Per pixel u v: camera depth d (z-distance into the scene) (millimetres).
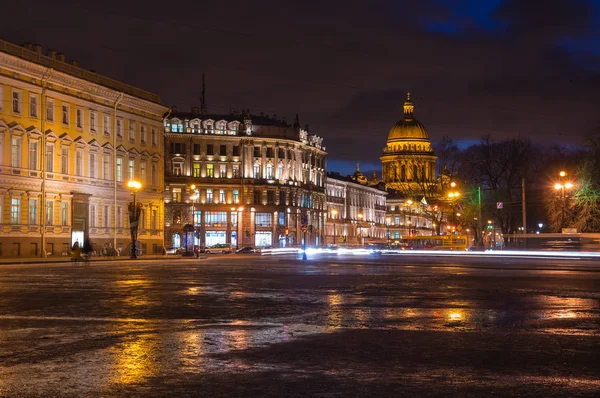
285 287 30344
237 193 130875
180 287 30109
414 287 30703
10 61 70125
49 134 75375
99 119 84188
